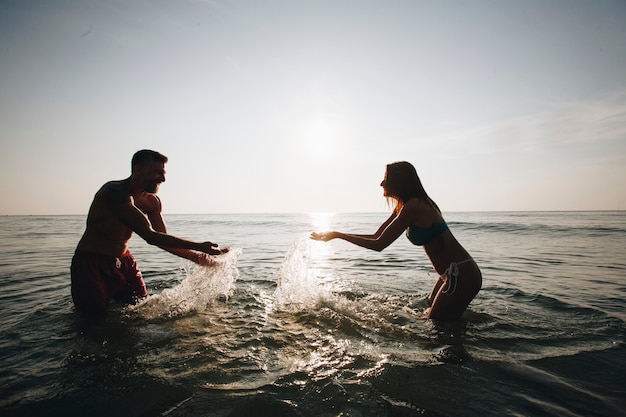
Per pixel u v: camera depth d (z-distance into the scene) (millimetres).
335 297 3666
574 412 1630
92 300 3119
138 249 8516
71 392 1796
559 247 9219
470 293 2939
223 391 1806
